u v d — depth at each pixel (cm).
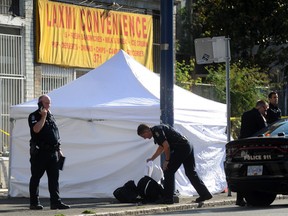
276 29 7681
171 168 3428
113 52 5962
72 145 3819
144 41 6247
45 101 3250
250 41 7625
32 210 3231
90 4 5809
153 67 6400
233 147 3281
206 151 3994
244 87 6256
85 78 4034
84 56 5731
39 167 3253
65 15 5591
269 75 7688
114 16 5981
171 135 3425
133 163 3766
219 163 4106
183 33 7250
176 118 3816
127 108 3744
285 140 3139
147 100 3809
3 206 3428
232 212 3036
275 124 3434
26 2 5344
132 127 3753
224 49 3969
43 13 5431
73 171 3822
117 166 3784
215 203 3569
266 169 3158
